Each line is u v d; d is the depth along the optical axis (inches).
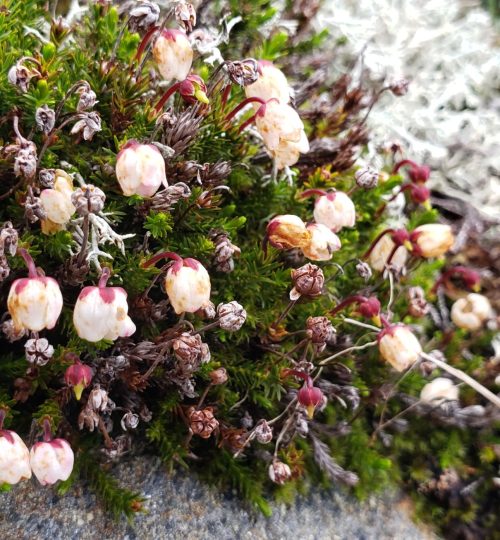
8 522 2.5
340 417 3.3
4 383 2.6
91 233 2.6
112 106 2.9
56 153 2.8
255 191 3.3
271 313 3.0
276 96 2.8
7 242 2.2
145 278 2.6
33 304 2.1
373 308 2.9
